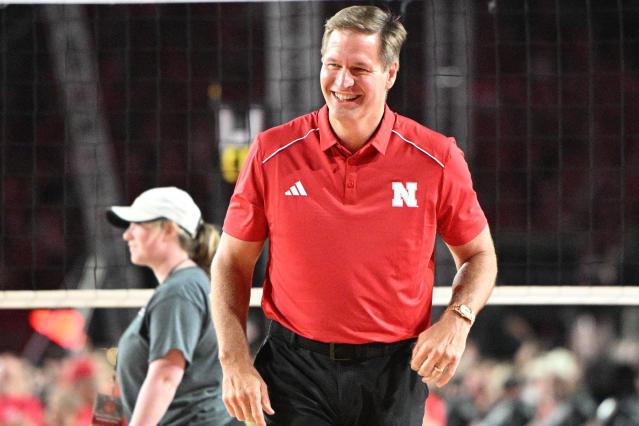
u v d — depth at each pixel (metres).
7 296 7.58
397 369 3.73
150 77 18.25
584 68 18.06
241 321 3.78
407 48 15.62
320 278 3.61
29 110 17.91
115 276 15.62
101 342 13.93
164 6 18.30
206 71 18.27
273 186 3.67
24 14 17.77
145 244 5.33
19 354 13.59
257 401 3.54
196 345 5.12
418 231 3.63
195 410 5.13
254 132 16.30
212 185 16.64
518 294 7.49
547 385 10.01
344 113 3.54
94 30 18.20
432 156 3.65
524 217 17.41
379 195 3.61
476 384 10.86
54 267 17.00
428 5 15.50
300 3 14.01
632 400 9.72
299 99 14.12
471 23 15.60
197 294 5.13
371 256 3.59
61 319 13.73
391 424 3.74
